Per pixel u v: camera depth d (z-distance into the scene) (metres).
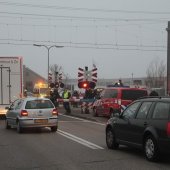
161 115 12.45
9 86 28.33
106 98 29.55
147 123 12.88
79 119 30.59
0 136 19.59
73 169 11.55
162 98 12.86
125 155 13.87
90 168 11.66
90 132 21.30
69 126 24.81
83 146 16.08
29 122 20.75
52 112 21.27
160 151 12.21
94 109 31.47
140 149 14.20
